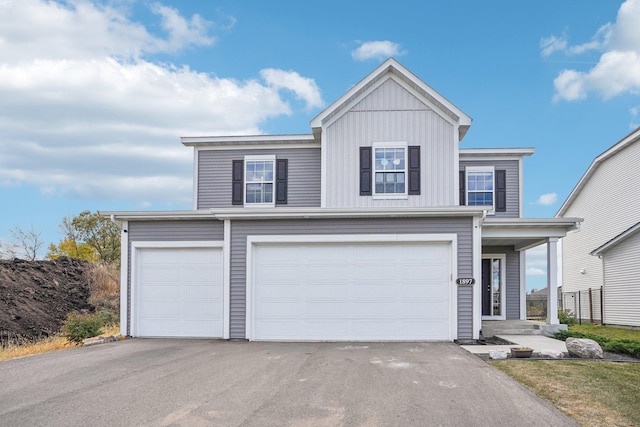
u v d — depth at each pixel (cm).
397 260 1206
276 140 1673
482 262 1730
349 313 1204
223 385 714
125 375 794
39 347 1163
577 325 2211
